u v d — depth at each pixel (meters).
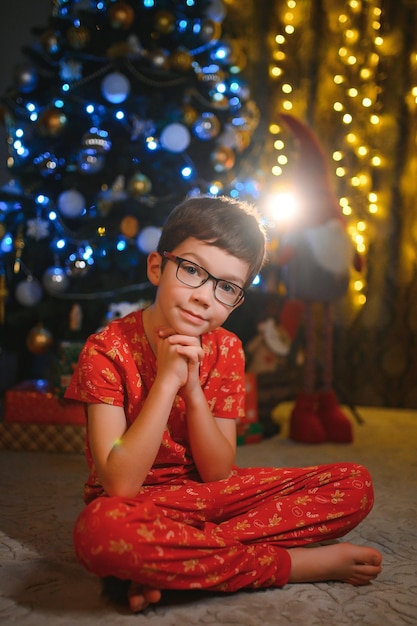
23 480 1.98
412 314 3.29
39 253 2.62
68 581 1.26
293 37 3.39
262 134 3.40
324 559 1.26
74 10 2.53
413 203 3.27
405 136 3.26
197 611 1.14
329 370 2.67
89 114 2.50
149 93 2.53
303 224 2.57
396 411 3.28
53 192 2.57
